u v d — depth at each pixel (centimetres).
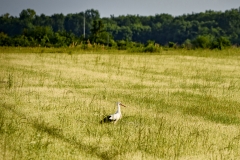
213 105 6950
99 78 9825
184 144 4612
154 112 6241
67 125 5231
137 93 7919
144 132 4906
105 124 5338
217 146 4656
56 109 6119
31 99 6825
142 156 4194
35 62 13650
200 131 5184
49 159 4059
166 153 4356
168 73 11325
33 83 8706
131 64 13588
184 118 5925
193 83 9469
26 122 5272
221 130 5319
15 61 13912
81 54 17925
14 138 4631
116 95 7619
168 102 7062
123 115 5916
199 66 13538
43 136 4759
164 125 5394
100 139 4709
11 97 6938
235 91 8525
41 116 5638
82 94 7569
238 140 4884
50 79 9412
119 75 10512
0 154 4128
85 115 5800
